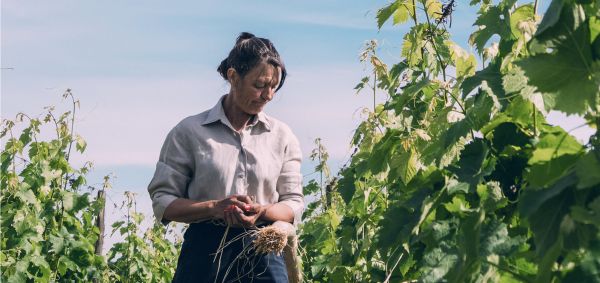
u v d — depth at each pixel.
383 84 4.49
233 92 3.73
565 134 2.02
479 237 2.26
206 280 3.63
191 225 3.72
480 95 2.83
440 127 3.08
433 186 2.95
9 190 7.39
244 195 3.56
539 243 1.95
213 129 3.76
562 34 1.89
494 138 2.79
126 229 10.84
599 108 1.93
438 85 3.47
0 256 7.18
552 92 1.91
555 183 1.94
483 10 3.67
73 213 7.90
